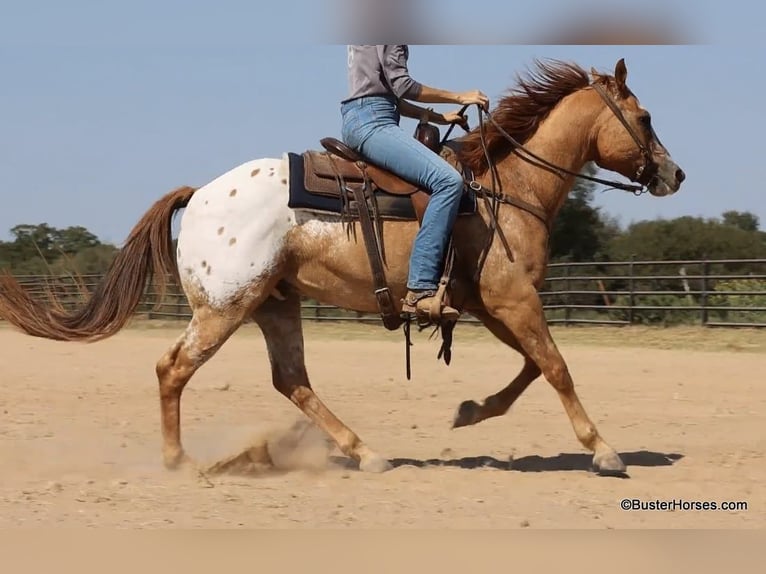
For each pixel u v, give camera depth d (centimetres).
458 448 808
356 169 687
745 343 1739
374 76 681
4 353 1745
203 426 912
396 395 1141
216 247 683
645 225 3716
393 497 611
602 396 1113
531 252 680
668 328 1977
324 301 709
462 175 679
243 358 1625
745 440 824
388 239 678
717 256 3547
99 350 1822
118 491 623
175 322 2636
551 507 583
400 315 696
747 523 550
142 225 729
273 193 684
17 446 791
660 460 734
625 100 706
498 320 703
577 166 709
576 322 2123
